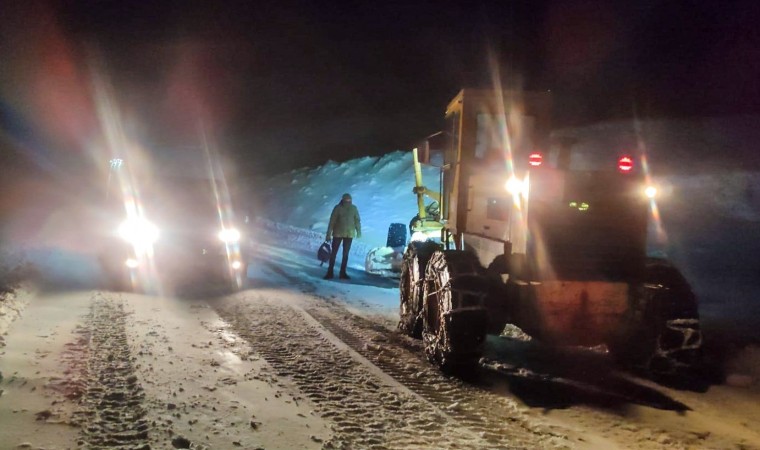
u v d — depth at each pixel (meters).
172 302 10.60
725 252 14.22
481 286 6.89
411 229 12.23
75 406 5.28
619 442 5.27
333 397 6.02
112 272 11.99
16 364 6.26
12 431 4.64
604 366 7.61
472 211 8.40
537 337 7.18
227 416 5.30
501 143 8.54
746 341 8.48
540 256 6.96
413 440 5.01
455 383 6.73
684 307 7.12
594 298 6.92
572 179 6.98
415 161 11.72
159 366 6.66
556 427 5.53
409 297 8.95
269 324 9.16
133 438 4.68
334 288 12.85
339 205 14.20
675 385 6.89
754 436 5.48
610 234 7.05
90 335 7.84
